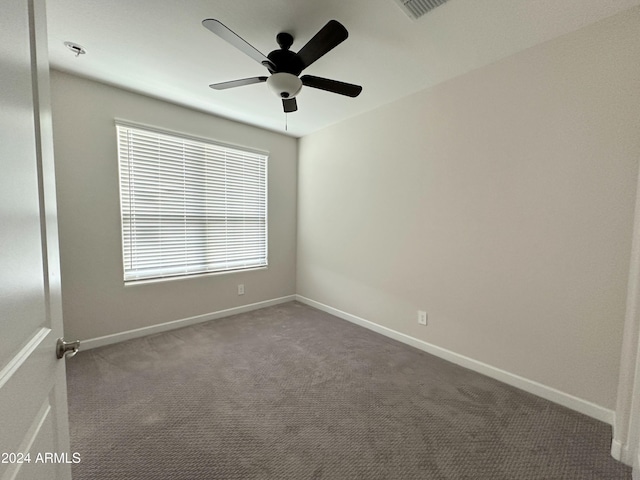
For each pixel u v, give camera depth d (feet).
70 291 7.84
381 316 9.64
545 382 6.11
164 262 9.57
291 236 13.32
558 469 4.36
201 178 10.27
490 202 6.84
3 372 1.69
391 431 5.11
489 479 4.19
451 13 5.09
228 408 5.69
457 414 5.58
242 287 11.68
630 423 4.39
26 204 2.06
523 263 6.36
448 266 7.74
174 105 9.37
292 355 8.02
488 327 6.99
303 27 5.64
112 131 8.27
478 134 6.98
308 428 5.17
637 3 4.82
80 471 4.18
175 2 4.99
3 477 1.63
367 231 10.03
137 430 5.04
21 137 2.00
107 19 5.42
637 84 4.92
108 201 8.33
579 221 5.60
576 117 5.55
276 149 12.41
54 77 7.35
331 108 9.50
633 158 5.00
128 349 8.20
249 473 4.22
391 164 9.10
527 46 6.04
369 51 6.28
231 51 6.46
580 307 5.63
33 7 2.25
